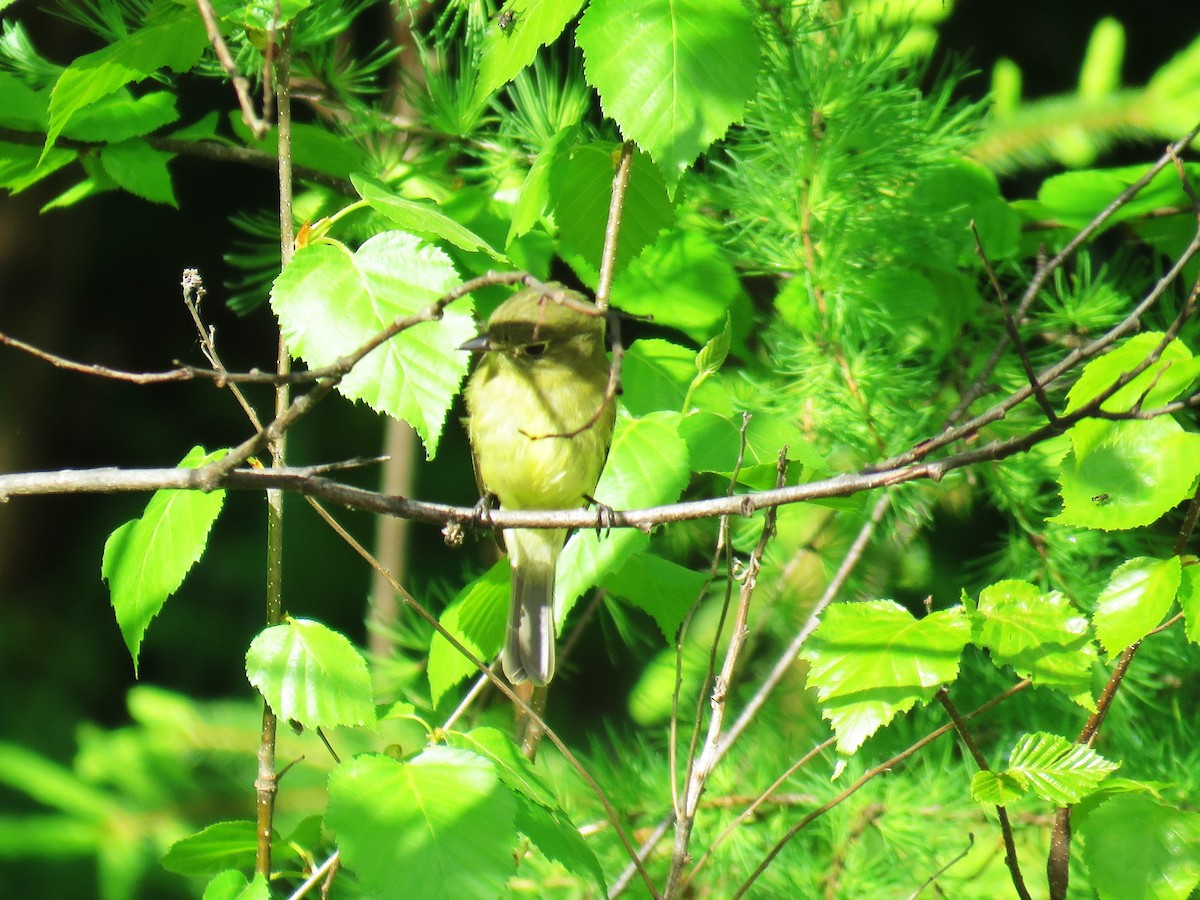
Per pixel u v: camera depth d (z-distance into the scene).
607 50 5.75
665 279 8.40
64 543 15.98
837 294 8.30
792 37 8.33
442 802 4.94
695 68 5.71
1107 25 10.03
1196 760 7.47
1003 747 7.78
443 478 14.10
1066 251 7.11
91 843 9.98
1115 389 4.39
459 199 8.39
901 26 8.98
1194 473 5.12
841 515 8.63
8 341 4.34
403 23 10.13
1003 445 4.60
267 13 5.68
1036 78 12.65
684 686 8.53
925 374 8.73
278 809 9.41
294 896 5.75
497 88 6.19
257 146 8.69
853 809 7.50
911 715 8.48
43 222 15.62
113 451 16.08
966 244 8.56
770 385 8.71
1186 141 6.57
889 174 8.47
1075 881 7.39
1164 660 8.10
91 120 7.98
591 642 12.61
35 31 13.80
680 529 9.05
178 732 10.27
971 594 8.91
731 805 7.64
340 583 14.41
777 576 8.70
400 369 5.21
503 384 7.57
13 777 10.12
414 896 4.72
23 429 15.86
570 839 5.26
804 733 8.20
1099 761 5.11
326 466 4.88
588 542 6.83
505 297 8.25
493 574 7.36
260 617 14.38
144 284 16.00
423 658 8.95
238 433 16.12
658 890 7.36
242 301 9.12
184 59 6.31
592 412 7.50
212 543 14.56
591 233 7.18
